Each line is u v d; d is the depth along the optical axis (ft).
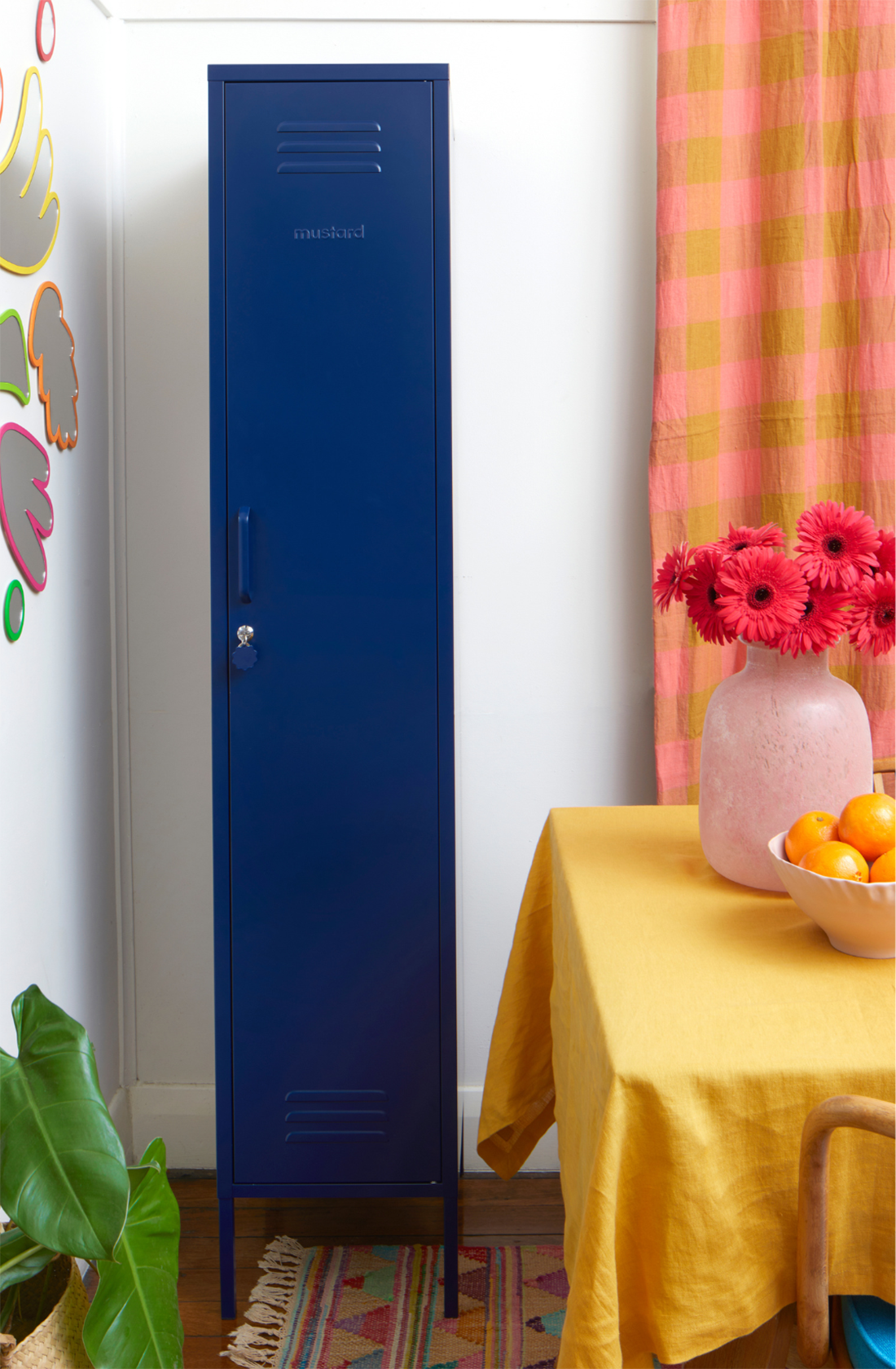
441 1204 7.20
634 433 7.26
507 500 7.32
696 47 6.54
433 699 5.87
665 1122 3.16
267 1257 6.61
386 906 6.00
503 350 7.20
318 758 5.91
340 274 5.63
